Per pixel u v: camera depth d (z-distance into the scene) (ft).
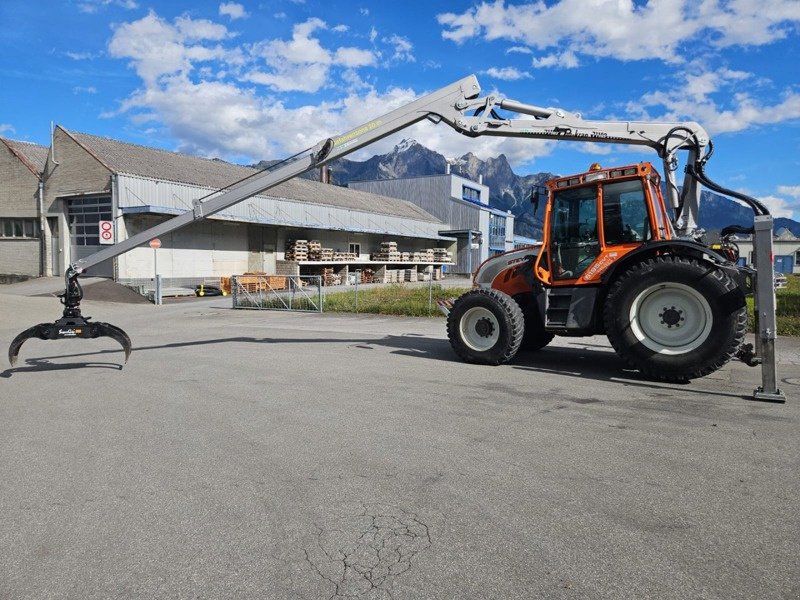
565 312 24.04
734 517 9.84
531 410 17.19
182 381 22.65
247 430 15.57
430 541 9.16
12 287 78.69
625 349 21.44
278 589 7.92
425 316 53.52
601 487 11.19
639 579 7.97
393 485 11.48
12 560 8.91
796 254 180.65
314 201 114.73
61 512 10.57
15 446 14.61
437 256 153.89
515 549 8.86
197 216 27.86
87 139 87.76
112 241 76.69
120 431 15.76
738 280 20.12
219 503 10.80
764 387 18.42
